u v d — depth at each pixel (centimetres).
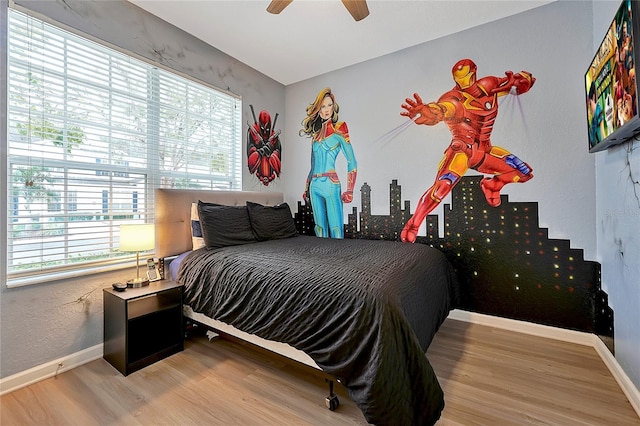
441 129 271
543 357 196
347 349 128
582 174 217
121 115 221
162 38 243
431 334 165
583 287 217
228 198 288
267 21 244
